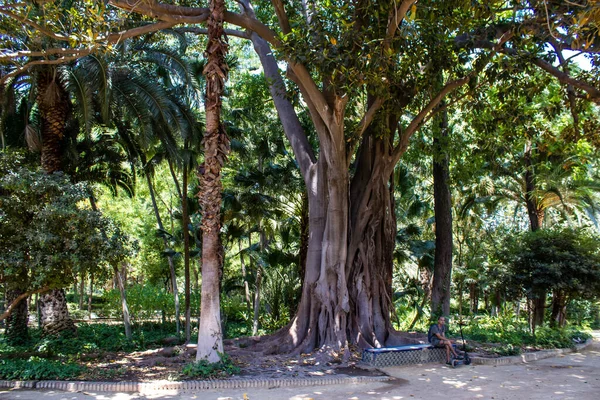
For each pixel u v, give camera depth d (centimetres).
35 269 955
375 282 1239
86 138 1617
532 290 1567
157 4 1001
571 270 1534
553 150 1484
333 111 1069
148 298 2119
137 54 1568
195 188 2014
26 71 1370
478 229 2677
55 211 945
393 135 1300
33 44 1242
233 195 1781
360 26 1103
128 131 1752
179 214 1998
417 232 1934
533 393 797
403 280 2231
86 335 1605
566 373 987
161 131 1588
